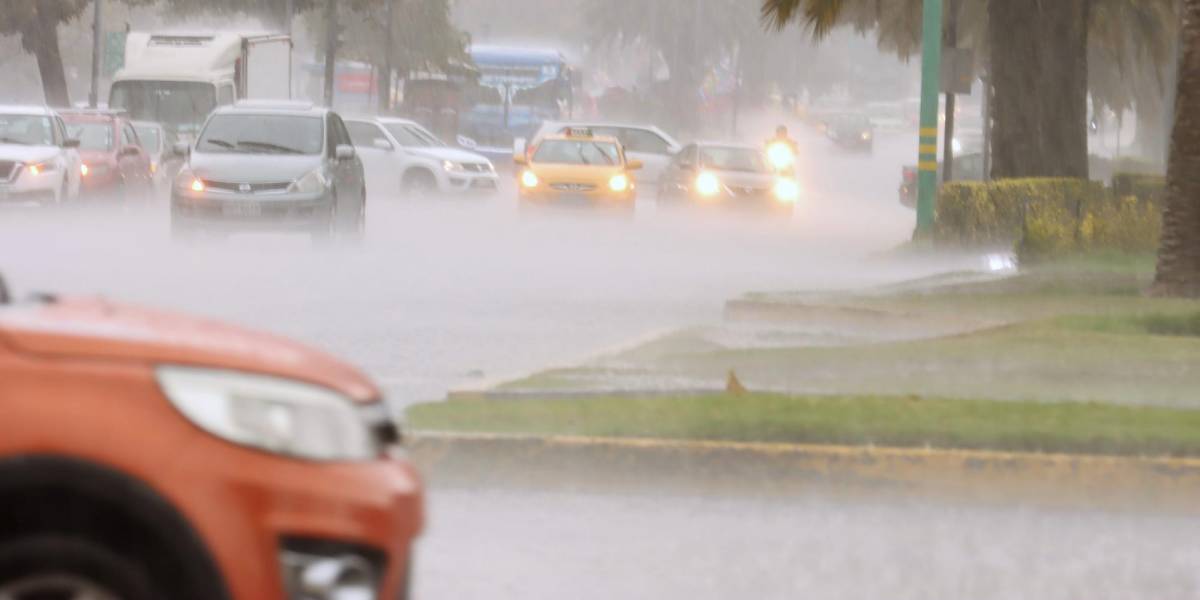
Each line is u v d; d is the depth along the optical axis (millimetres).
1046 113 71938
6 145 70438
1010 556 19078
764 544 19469
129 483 10758
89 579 10727
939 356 32219
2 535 10781
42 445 10727
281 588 11062
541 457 22359
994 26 72812
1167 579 18172
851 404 25062
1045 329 36438
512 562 18422
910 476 22016
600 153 83250
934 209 65125
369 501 11422
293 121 62781
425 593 17094
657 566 18375
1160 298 43094
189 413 11039
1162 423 23656
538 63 149125
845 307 41625
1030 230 54094
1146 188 64188
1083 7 72438
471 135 148750
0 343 11039
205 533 10844
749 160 90750
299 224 59500
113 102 102375
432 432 22609
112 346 11156
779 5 63281
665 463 22234
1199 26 42812
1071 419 23891
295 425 11367
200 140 62156
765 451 22156
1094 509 21641
